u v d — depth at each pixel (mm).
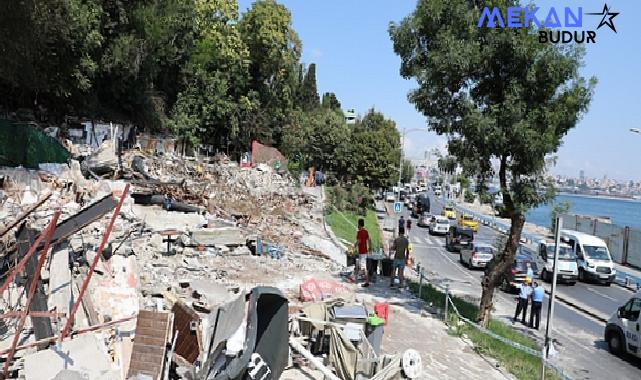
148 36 35438
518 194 15227
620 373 15555
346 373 9594
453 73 15141
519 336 16906
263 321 8422
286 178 50938
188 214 21875
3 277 9602
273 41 61219
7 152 20172
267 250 20438
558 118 14500
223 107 52344
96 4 28672
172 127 45625
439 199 113938
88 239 13555
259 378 7535
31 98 29531
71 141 27188
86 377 7184
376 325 10758
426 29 15867
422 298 17422
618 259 45500
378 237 42594
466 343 13570
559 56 14531
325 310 11188
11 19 18281
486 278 16375
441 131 15977
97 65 29641
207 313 10859
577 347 18000
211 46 52938
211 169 36875
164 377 8180
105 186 20125
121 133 32250
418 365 9742
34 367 7152
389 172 68625
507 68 15273
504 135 14695
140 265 13820
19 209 15203
